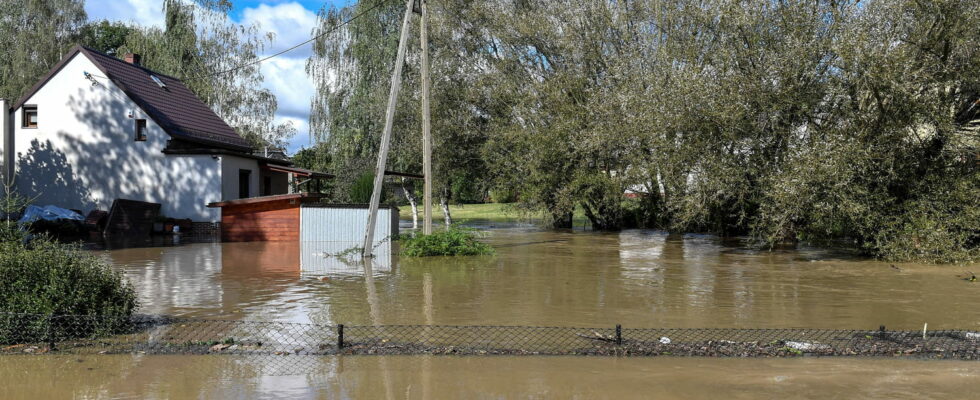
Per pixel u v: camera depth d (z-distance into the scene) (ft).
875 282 42.98
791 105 57.62
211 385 19.08
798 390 18.80
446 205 113.70
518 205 103.14
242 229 77.25
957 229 55.16
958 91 57.31
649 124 66.23
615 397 18.15
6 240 30.96
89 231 84.33
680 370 20.68
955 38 52.29
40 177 90.12
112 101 88.48
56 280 24.70
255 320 29.01
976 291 39.14
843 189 52.95
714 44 68.80
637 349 23.16
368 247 58.39
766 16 61.57
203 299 34.91
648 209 106.52
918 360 21.99
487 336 25.61
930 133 55.36
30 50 140.26
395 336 25.50
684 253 64.23
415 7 62.39
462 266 52.01
